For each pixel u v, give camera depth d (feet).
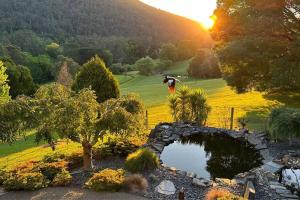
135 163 36.65
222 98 95.25
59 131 33.17
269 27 73.97
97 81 58.49
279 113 48.55
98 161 40.45
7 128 32.35
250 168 41.01
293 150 45.21
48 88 36.88
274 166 39.58
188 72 189.16
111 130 35.09
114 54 292.61
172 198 31.30
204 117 60.23
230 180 35.29
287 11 75.92
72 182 34.73
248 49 74.08
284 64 70.33
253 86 80.89
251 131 55.47
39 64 210.59
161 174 35.78
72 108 32.35
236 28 83.30
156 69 236.43
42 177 34.45
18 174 34.63
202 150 47.67
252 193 30.58
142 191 32.48
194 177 35.55
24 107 32.53
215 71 181.88
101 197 31.42
